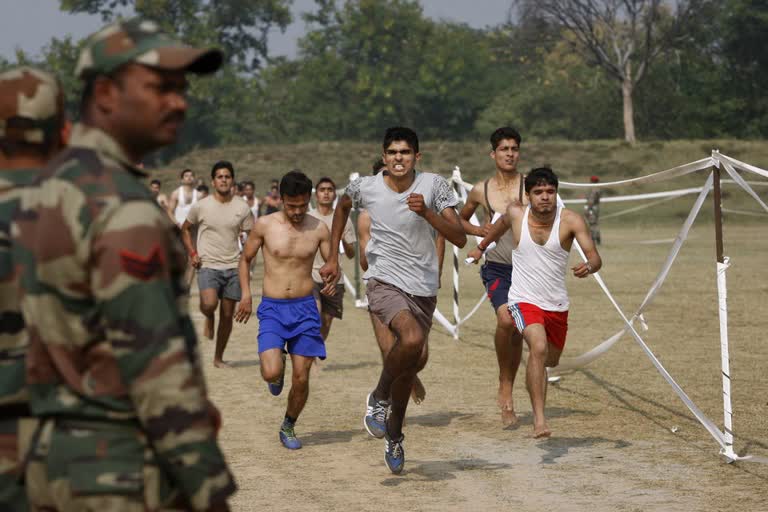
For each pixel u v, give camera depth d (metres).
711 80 142.12
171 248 4.71
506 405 14.34
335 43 162.88
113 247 4.46
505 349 14.22
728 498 10.51
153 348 4.45
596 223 56.72
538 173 12.75
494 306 14.44
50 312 4.63
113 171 4.65
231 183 20.03
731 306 28.70
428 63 156.75
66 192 4.58
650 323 25.62
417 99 157.50
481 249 13.97
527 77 167.88
